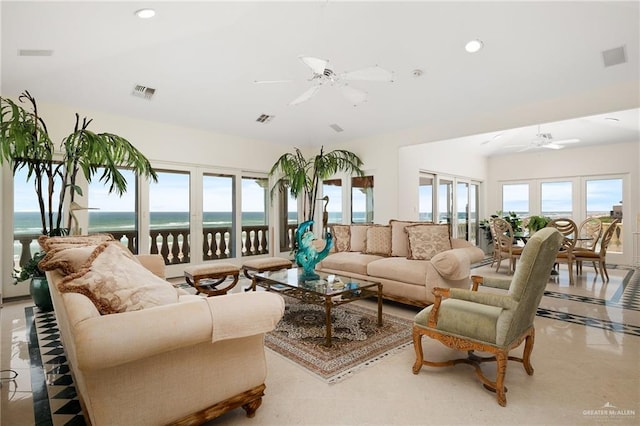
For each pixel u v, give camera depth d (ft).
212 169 19.58
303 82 15.38
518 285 6.31
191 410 5.16
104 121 15.64
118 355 4.12
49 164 12.08
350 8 10.86
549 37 11.22
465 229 26.58
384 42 12.37
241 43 12.40
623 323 10.84
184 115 17.15
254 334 5.34
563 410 6.10
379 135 20.56
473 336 6.72
